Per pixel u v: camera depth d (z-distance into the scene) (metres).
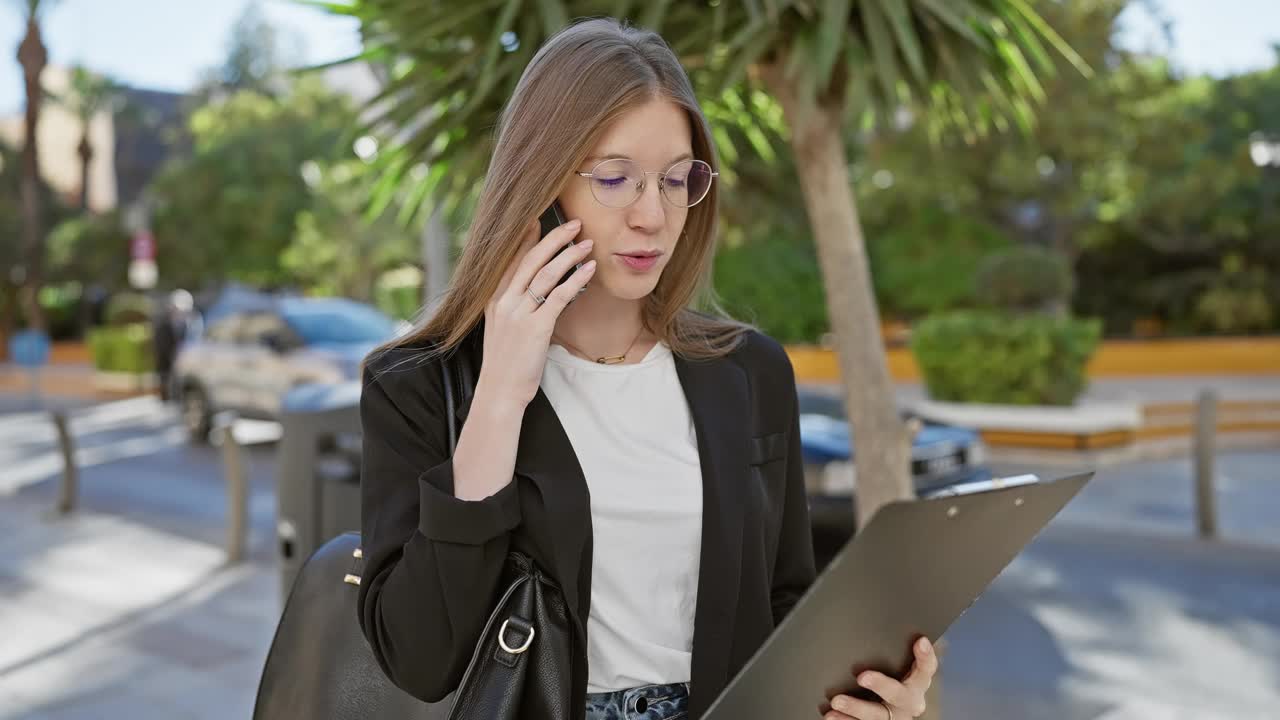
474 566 1.20
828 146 3.42
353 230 23.28
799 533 1.55
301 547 3.51
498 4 3.09
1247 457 10.91
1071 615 5.47
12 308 31.53
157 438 13.52
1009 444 11.18
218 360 12.47
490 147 3.21
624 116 1.29
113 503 8.82
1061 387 11.38
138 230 28.53
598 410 1.41
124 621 5.38
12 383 24.06
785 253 18.52
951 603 1.28
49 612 5.55
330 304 12.42
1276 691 4.36
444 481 1.23
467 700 1.25
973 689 4.44
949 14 2.96
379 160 3.47
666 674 1.38
